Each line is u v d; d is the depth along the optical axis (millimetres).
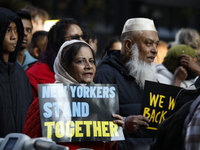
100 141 4980
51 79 6516
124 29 6469
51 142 3314
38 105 4883
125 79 6180
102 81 6082
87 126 4836
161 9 20609
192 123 4020
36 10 8758
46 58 6586
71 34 6480
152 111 5844
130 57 6297
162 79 7031
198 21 21266
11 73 5734
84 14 18859
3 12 5824
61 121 4734
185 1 20266
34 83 6500
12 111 5613
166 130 4301
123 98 6074
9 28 5879
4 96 5586
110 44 9023
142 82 6203
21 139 3416
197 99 4156
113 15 19172
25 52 7516
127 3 19031
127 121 5578
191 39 7773
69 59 4988
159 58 9461
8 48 5883
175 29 21125
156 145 4379
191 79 7094
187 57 6949
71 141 4738
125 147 5910
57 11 18234
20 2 16344
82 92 4887
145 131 5812
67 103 4801
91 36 7566
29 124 4832
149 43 6328
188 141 3994
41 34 7996
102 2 18828
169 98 5906
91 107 4898
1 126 5508
